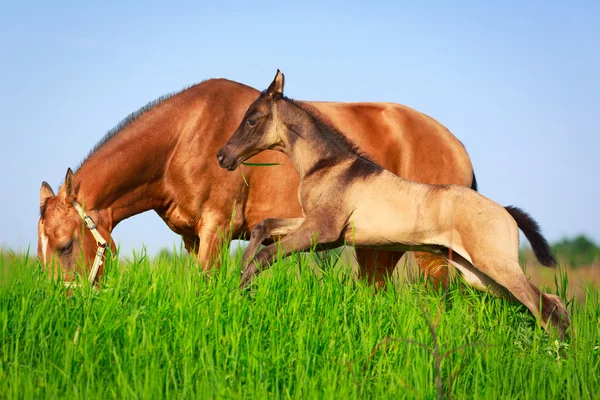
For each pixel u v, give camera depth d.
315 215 8.23
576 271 15.45
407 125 10.41
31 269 7.79
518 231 7.75
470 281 8.21
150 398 5.48
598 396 6.17
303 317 7.09
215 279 7.76
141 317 6.78
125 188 8.92
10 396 5.50
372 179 8.25
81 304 7.05
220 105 9.38
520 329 7.46
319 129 8.53
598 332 7.45
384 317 7.39
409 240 8.10
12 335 6.36
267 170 9.50
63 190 8.43
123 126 9.02
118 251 7.96
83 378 5.84
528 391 6.27
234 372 5.96
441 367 6.45
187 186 9.17
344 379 5.96
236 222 9.45
